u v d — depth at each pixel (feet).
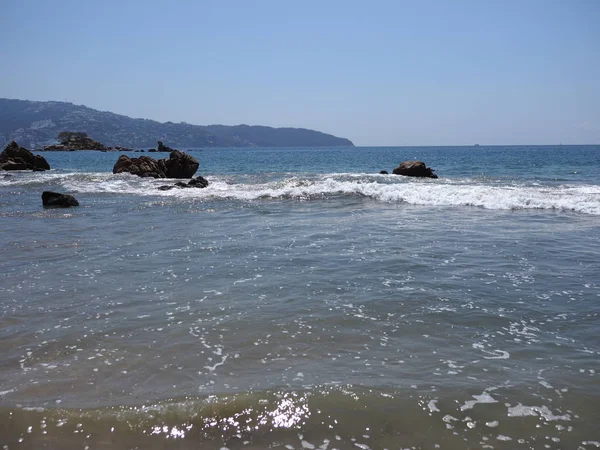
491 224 43.98
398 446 11.84
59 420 13.05
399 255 31.91
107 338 18.51
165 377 15.30
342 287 24.93
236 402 13.74
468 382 14.84
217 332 18.97
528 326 19.51
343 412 13.26
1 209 57.11
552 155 257.75
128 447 11.98
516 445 11.84
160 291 24.58
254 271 28.35
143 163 109.19
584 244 35.09
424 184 73.77
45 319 20.71
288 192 67.87
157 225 45.01
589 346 17.51
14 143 137.59
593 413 13.11
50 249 34.81
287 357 16.67
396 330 19.07
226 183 87.81
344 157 274.57
